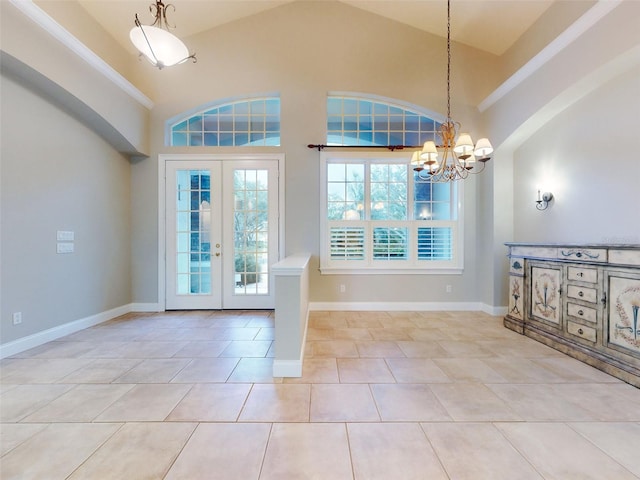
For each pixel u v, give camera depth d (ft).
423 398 6.48
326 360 8.52
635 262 7.01
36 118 9.61
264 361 8.51
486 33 13.03
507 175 13.15
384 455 4.78
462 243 14.17
